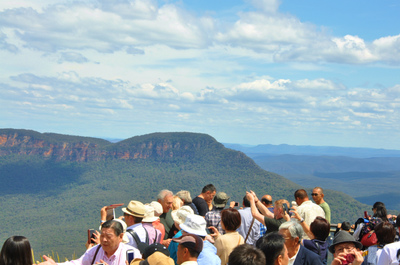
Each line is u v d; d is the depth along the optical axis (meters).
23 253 5.10
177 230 9.11
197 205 10.77
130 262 6.39
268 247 5.17
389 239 7.32
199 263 6.41
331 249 6.00
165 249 5.77
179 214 8.00
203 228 6.68
